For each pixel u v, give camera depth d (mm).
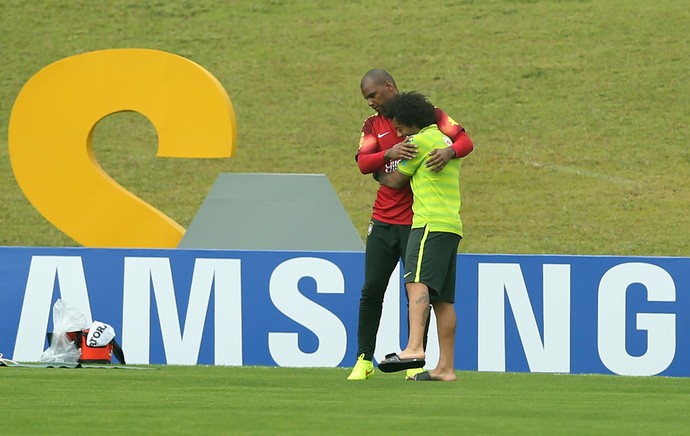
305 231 30641
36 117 33469
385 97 22828
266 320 27594
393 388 20422
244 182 30938
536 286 26734
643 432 14016
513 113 74312
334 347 27453
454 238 21234
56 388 19797
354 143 72250
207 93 32281
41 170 33438
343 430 14031
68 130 33344
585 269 26609
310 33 86500
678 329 26359
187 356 27750
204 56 83688
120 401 17594
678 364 26375
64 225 33312
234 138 32438
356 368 22750
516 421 15148
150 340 27859
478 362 26859
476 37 84438
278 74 81250
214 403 17328
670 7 86250
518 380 23203
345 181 67312
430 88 78188
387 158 21422
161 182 67938
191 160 70812
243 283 27672
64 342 26828
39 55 83312
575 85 77125
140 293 27938
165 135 32531
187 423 14672
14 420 14930
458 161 21422
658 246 56500
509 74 79250
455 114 74625
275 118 75688
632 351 26516
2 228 62344
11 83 79812
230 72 81625
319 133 73562
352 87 79250
